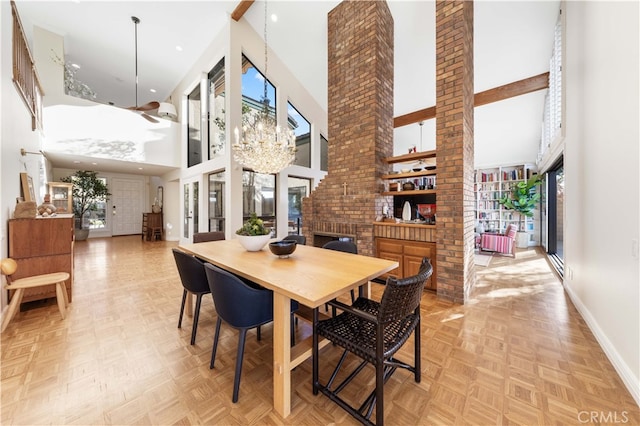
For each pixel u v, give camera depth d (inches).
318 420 50.3
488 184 276.8
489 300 111.3
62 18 175.9
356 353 49.8
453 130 109.6
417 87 204.7
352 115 146.9
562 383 59.4
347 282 56.1
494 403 53.8
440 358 69.6
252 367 66.4
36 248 99.2
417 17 155.4
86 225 303.4
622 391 56.7
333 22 158.9
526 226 257.9
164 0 165.0
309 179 260.4
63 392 56.2
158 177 336.2
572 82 108.6
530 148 245.1
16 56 111.4
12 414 50.3
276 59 217.5
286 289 51.3
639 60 57.5
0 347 73.2
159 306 103.7
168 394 56.4
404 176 129.3
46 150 181.9
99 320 90.8
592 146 85.8
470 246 120.4
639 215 57.0
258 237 88.7
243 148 119.0
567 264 120.6
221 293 56.3
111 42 201.5
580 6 97.7
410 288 48.2
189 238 248.7
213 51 200.2
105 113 208.5
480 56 166.9
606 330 72.4
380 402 46.2
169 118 248.7
